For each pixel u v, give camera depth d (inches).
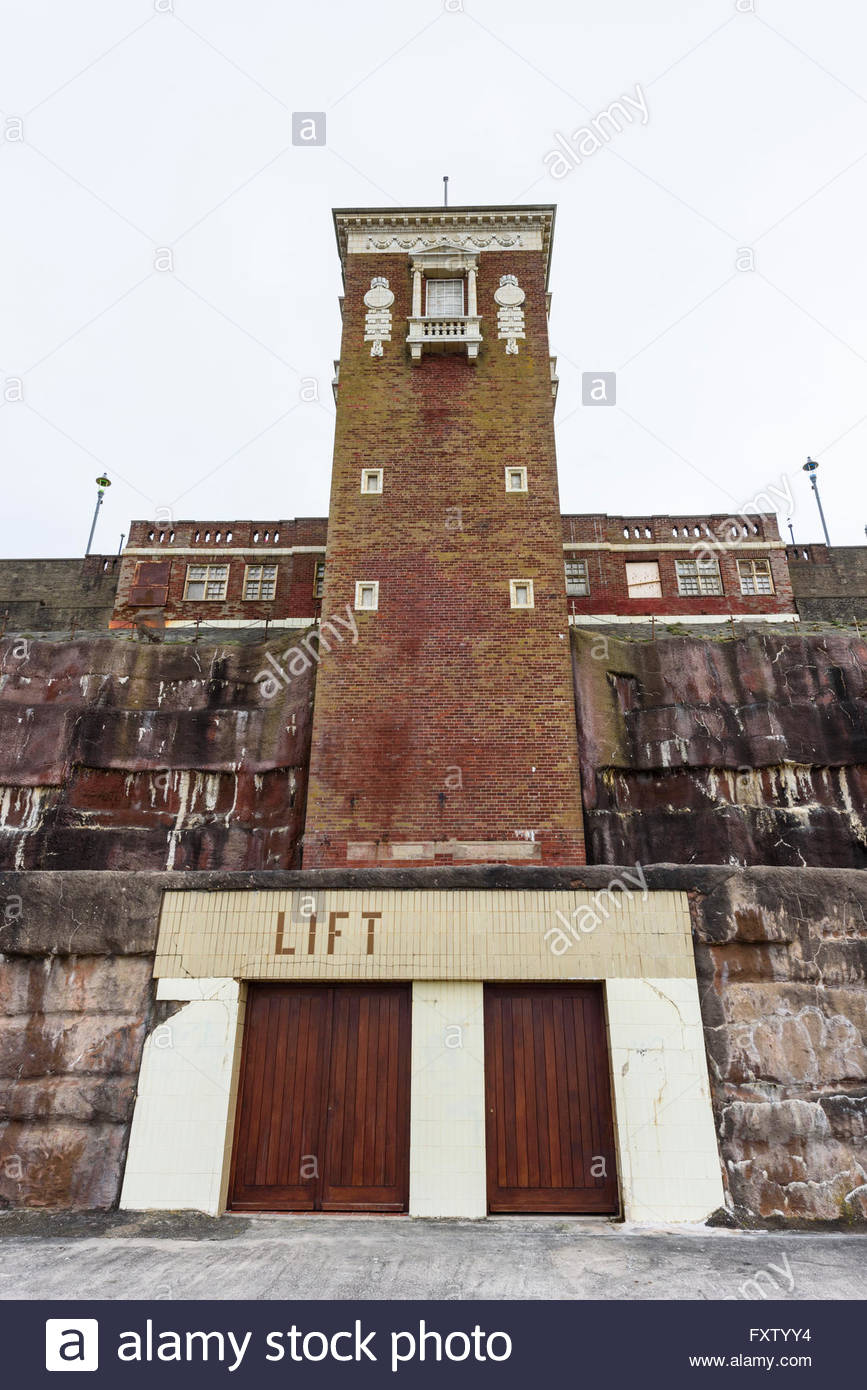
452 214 952.9
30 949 461.4
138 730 831.7
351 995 462.0
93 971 460.8
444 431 851.4
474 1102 431.5
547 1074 442.6
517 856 676.1
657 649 867.4
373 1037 452.8
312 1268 321.4
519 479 828.6
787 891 468.1
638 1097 426.6
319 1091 443.2
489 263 940.0
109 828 787.4
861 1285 304.5
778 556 1401.3
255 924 470.0
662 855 759.7
